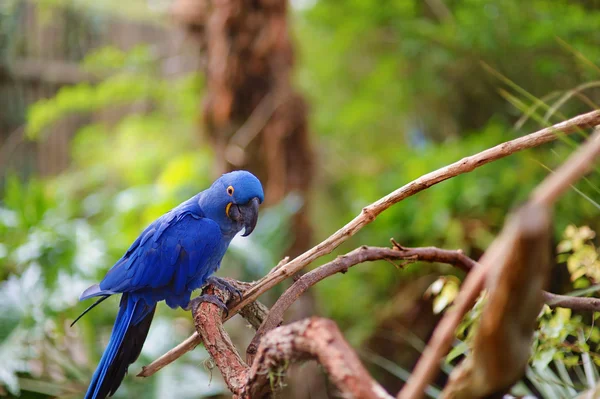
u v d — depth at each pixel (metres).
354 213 8.33
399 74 8.73
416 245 7.54
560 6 6.77
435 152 7.40
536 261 1.38
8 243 6.60
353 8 8.77
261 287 3.06
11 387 5.29
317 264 8.68
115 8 10.10
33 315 5.82
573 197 5.23
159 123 10.23
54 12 10.99
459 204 7.07
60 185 9.92
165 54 10.42
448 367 3.77
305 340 2.00
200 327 3.05
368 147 9.81
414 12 8.45
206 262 4.26
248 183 4.19
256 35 7.01
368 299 8.27
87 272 6.27
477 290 1.69
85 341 6.17
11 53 11.03
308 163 7.40
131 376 5.92
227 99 7.12
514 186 6.74
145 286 4.16
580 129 2.60
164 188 8.21
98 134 10.57
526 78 7.03
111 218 8.72
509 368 1.57
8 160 11.08
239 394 2.60
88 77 11.50
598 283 3.04
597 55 5.89
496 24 7.11
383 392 1.80
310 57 9.70
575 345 2.84
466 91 7.99
